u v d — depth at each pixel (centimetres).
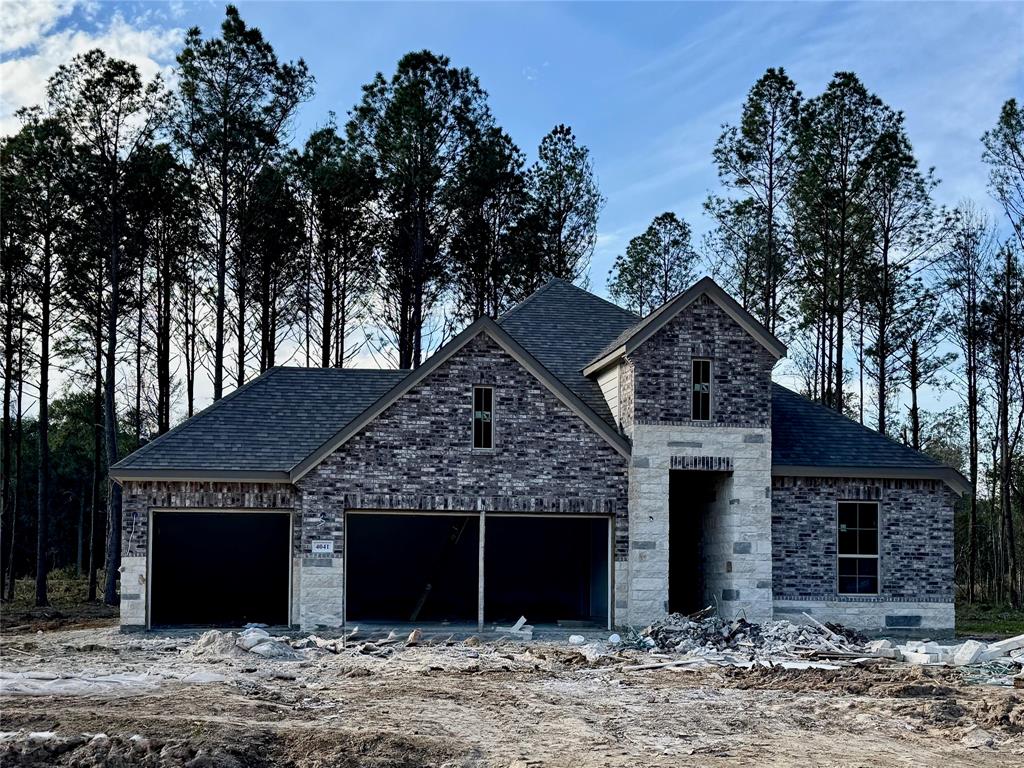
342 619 2577
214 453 2681
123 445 5328
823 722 1533
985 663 2122
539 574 3481
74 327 4028
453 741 1372
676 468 2684
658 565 2661
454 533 2955
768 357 2747
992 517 4731
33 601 3866
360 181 4447
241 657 2080
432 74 4581
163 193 3838
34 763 1258
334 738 1344
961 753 1355
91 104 3697
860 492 2809
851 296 4359
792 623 2744
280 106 4097
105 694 1634
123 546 2608
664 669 2016
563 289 3341
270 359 4472
